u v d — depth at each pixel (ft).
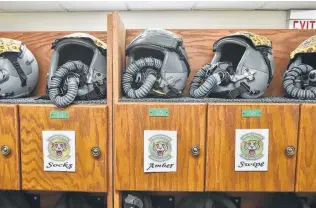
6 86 3.88
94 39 3.88
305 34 4.66
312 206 4.73
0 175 3.77
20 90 4.08
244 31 4.36
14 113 3.66
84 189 3.76
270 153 3.65
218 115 3.62
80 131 3.68
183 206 4.69
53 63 3.95
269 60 3.91
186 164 3.69
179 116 3.63
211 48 4.69
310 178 3.67
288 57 4.68
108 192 3.80
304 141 3.62
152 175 3.71
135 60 3.99
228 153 3.66
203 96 3.85
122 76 3.92
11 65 3.92
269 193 4.93
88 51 4.32
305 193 4.76
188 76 4.22
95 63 3.88
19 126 3.70
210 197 4.44
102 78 3.90
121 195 3.93
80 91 3.80
